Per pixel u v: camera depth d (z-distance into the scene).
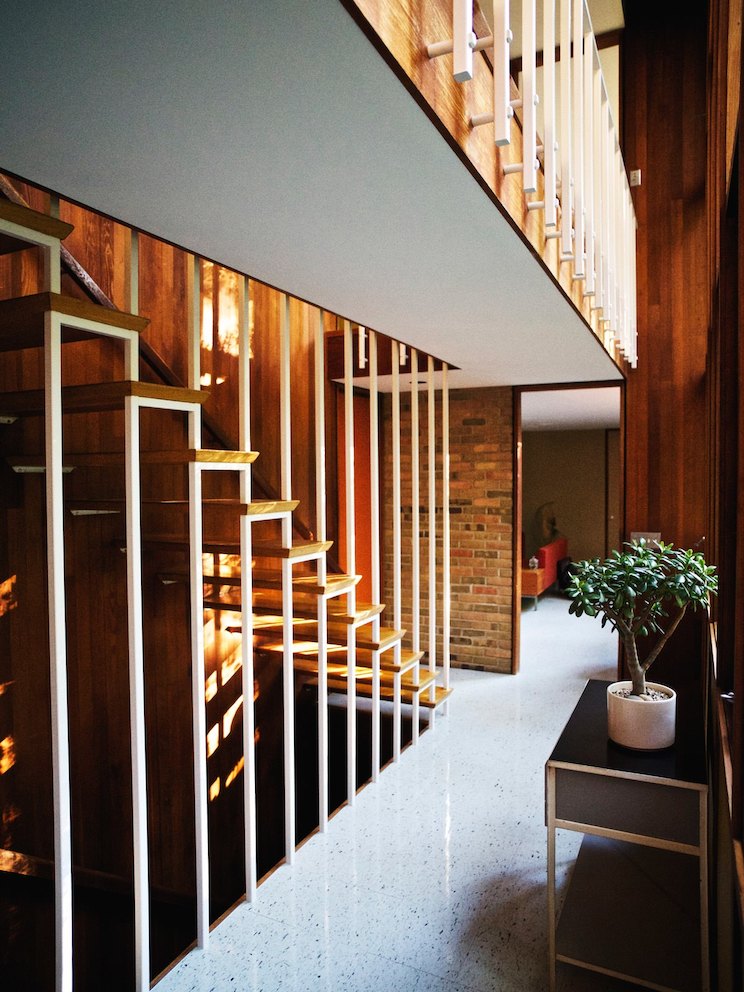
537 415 8.25
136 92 1.26
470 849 2.79
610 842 2.59
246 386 2.63
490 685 5.11
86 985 3.09
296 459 4.91
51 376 1.76
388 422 6.02
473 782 3.44
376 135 1.42
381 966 2.10
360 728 4.92
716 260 2.67
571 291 2.74
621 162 3.92
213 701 3.91
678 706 2.51
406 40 1.21
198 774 2.25
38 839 2.90
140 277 3.52
